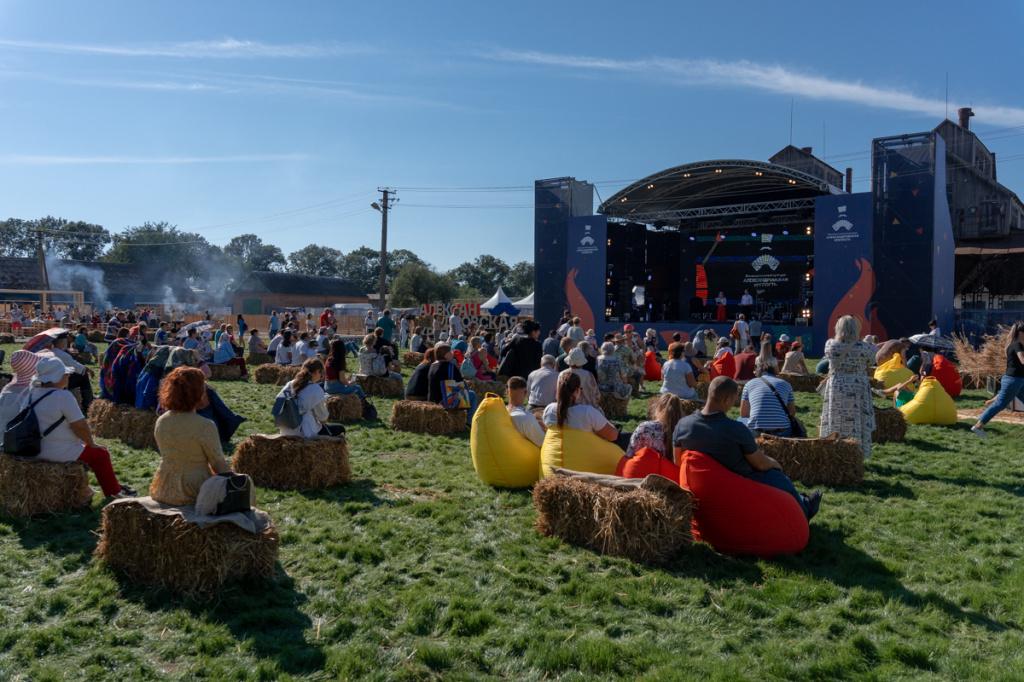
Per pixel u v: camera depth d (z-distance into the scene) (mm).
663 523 5227
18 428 5934
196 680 3662
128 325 30484
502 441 7309
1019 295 32500
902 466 8695
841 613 4469
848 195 25672
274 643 4020
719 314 31656
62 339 10086
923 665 3865
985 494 7355
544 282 32938
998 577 5055
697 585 4848
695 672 3742
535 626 4254
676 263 35188
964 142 41562
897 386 12758
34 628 4125
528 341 12055
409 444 9719
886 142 25062
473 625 4250
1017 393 10391
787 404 8242
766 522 5355
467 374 14008
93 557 5086
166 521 4605
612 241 32281
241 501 4688
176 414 4883
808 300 30375
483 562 5301
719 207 31250
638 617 4430
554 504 5785
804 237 30625
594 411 6840
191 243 93000
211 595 4535
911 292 24766
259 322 45875
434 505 6660
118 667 3773
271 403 13664
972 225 36781
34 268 61062
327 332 20906
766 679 3699
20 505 5902
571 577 4996
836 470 7688
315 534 5820
